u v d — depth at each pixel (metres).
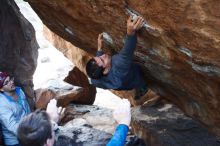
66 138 6.03
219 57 2.90
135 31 3.41
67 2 3.95
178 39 3.09
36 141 2.09
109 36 4.11
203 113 4.22
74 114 7.82
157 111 6.27
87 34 4.62
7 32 6.39
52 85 8.54
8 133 4.66
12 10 6.55
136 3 3.08
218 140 4.94
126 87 4.26
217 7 2.47
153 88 5.04
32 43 7.29
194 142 5.24
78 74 8.81
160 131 5.63
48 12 4.80
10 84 4.72
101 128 7.18
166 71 3.97
